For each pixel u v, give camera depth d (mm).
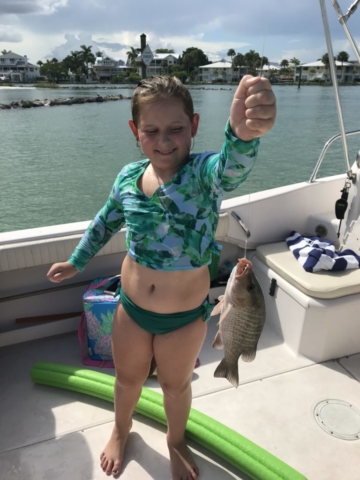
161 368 1713
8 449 2059
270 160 11984
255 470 1836
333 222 3197
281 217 3289
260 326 1515
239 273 1460
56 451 2047
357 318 2631
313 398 2379
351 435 2141
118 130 18422
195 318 1622
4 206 8828
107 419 2238
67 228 2779
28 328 2871
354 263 2744
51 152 13906
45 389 2451
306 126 17422
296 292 2646
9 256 2576
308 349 2658
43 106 29625
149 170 1566
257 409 2307
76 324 2977
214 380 2525
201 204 1446
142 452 2025
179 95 1390
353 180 3064
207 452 2037
